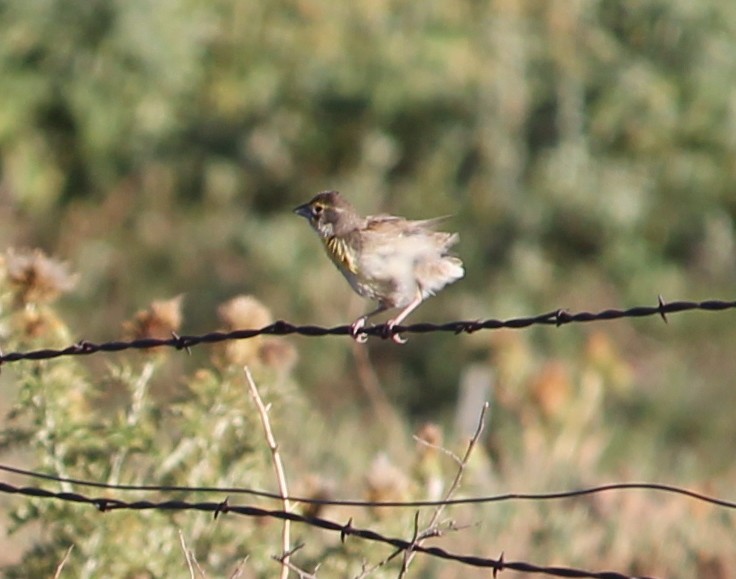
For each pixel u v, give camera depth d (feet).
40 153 62.90
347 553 26.76
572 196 61.82
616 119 61.72
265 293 64.39
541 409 44.16
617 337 64.44
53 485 27.04
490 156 61.77
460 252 62.80
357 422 53.93
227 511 23.53
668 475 47.50
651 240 64.18
